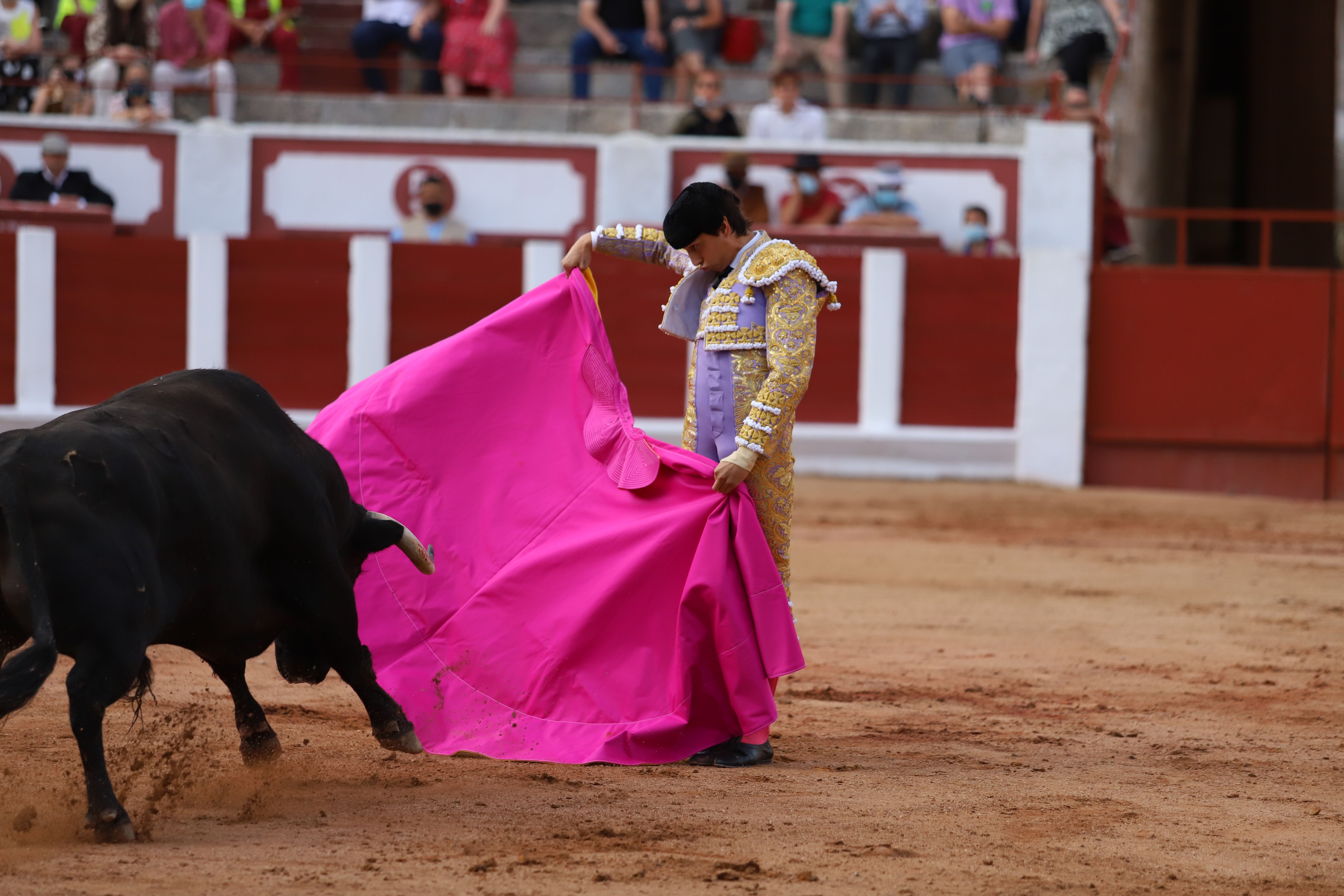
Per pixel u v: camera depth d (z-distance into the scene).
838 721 14.45
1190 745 13.73
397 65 44.41
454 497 13.17
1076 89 46.22
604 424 13.16
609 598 12.47
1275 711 15.53
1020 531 32.41
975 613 21.97
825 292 12.76
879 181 41.78
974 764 12.66
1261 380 41.16
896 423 41.12
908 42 46.06
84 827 9.57
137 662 9.12
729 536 12.40
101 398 39.91
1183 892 9.07
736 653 12.17
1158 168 59.66
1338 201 59.12
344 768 11.87
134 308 39.94
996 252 41.81
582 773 11.85
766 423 12.18
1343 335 40.88
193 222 41.34
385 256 40.16
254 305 40.16
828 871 9.23
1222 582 25.73
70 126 41.09
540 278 40.16
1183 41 60.00
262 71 47.94
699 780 11.69
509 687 12.62
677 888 8.79
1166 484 41.53
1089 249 41.78
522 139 41.62
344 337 40.28
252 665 16.59
